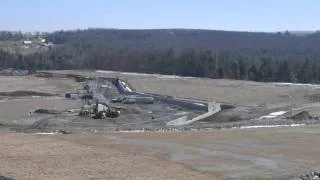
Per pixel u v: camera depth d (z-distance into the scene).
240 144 44.09
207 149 41.84
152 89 122.25
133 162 35.97
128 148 41.69
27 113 78.12
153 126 61.69
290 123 58.38
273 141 45.47
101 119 70.88
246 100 97.06
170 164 35.97
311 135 48.41
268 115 71.81
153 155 39.09
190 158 38.34
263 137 47.53
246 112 77.31
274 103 89.50
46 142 43.12
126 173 32.66
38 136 46.69
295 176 33.44
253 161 37.59
